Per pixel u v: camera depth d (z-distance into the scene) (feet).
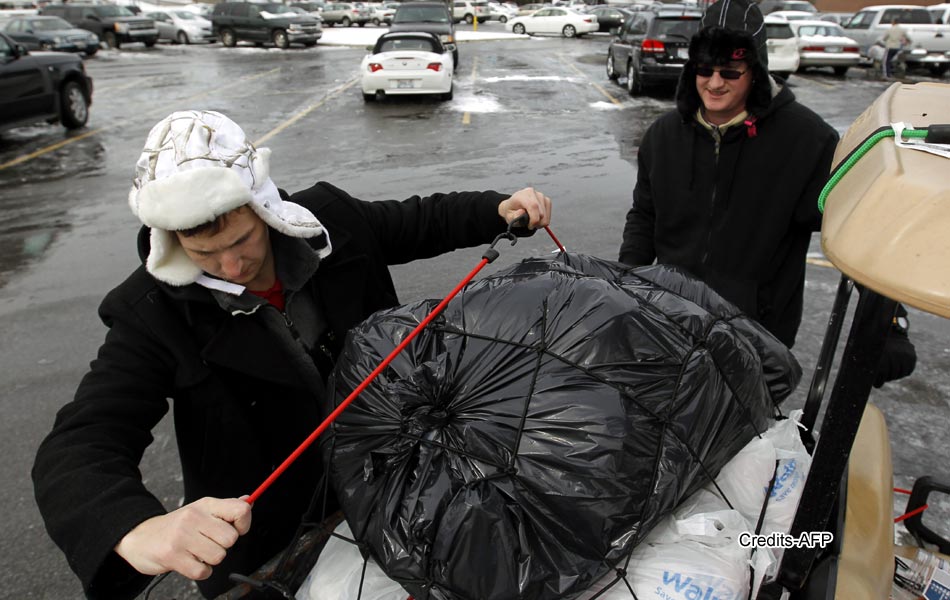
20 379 12.97
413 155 29.50
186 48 85.25
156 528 3.49
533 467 3.72
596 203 22.06
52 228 22.15
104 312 4.43
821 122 7.16
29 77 34.40
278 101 45.32
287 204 4.61
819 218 7.06
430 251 6.04
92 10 82.53
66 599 8.16
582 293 4.35
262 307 4.59
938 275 2.58
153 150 3.95
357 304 5.13
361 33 101.40
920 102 4.42
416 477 3.85
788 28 52.31
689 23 41.24
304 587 4.41
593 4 128.88
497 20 133.49
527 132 33.60
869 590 4.09
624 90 46.73
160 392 4.38
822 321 13.94
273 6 84.69
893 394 11.47
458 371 4.15
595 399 3.84
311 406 4.85
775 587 4.17
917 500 6.95
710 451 4.14
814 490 3.79
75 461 3.81
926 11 59.26
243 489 4.81
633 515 3.70
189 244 4.04
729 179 7.28
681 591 3.78
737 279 7.38
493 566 3.56
